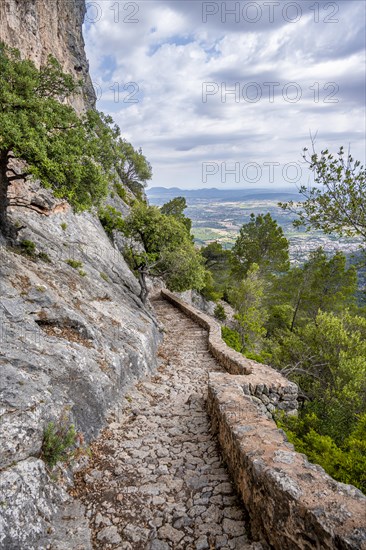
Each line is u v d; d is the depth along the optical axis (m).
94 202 10.38
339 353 17.31
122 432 7.53
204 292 40.66
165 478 5.81
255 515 4.46
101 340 9.85
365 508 3.45
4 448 4.60
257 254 37.88
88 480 5.68
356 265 9.87
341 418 12.12
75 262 13.84
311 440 7.84
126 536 4.51
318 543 3.29
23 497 4.26
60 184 8.82
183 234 22.36
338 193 8.79
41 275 10.55
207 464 6.26
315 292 30.80
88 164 9.42
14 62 8.69
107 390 8.23
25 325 7.59
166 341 18.22
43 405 5.63
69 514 4.82
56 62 9.73
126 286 19.28
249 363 11.44
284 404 9.08
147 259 20.62
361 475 6.55
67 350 7.88
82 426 6.72
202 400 9.88
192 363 14.46
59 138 8.35
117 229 24.36
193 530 4.60
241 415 6.36
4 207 10.40
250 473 4.64
